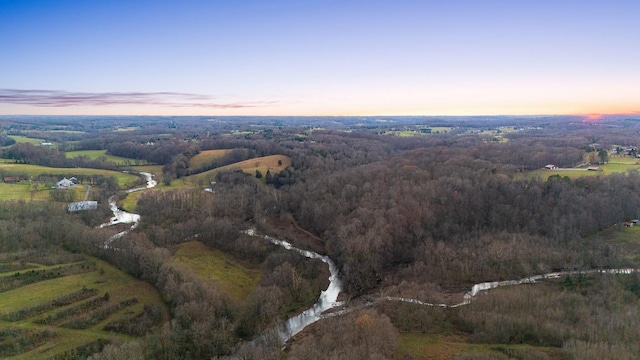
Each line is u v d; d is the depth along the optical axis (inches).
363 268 4411.9
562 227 4606.3
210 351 3019.2
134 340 3078.2
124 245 4345.5
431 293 3700.8
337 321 3366.1
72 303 3452.3
